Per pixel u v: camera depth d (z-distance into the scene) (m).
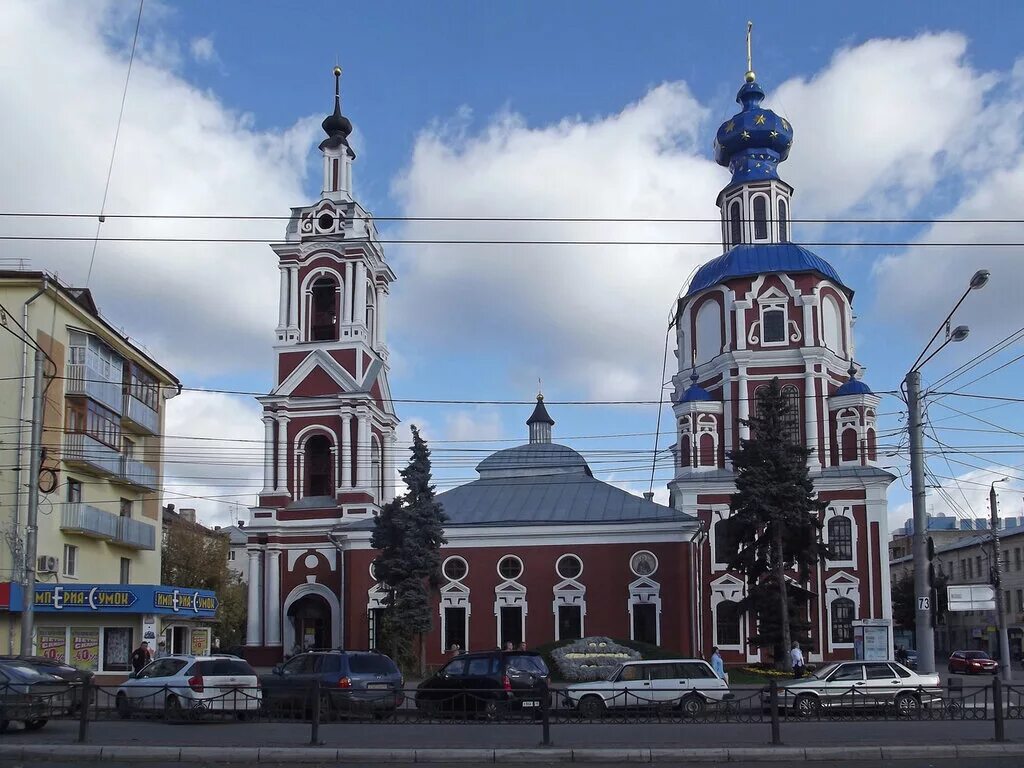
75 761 22.08
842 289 66.69
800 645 51.09
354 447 63.44
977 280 28.53
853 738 24.64
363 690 28.94
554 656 49.88
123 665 42.94
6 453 41.81
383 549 54.44
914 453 32.91
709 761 21.73
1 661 28.73
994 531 53.34
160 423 53.91
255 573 62.41
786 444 51.06
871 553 59.22
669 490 67.38
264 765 21.72
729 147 72.12
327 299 66.88
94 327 46.75
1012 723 28.38
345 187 68.12
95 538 46.16
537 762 21.80
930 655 32.19
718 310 66.56
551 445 71.00
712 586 59.47
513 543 58.62
